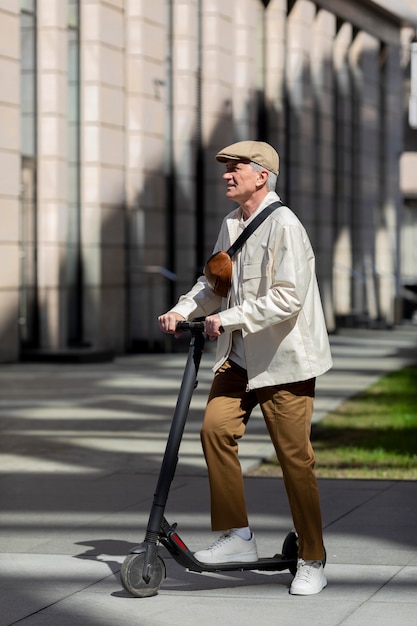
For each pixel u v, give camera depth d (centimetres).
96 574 997
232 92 4697
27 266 3584
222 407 953
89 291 3822
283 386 941
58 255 3603
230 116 4662
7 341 3397
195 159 4419
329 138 5800
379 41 6700
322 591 938
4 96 3312
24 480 1473
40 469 1562
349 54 6328
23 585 962
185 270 4366
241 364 952
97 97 3788
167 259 4341
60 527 1187
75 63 3791
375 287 6656
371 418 2211
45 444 1808
